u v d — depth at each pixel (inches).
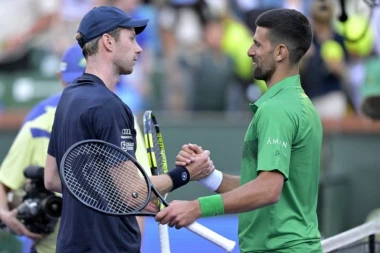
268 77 574.9
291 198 554.9
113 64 572.1
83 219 545.6
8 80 1382.9
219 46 1337.4
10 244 1019.3
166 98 1317.7
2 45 1391.5
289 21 566.3
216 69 1318.9
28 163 765.9
